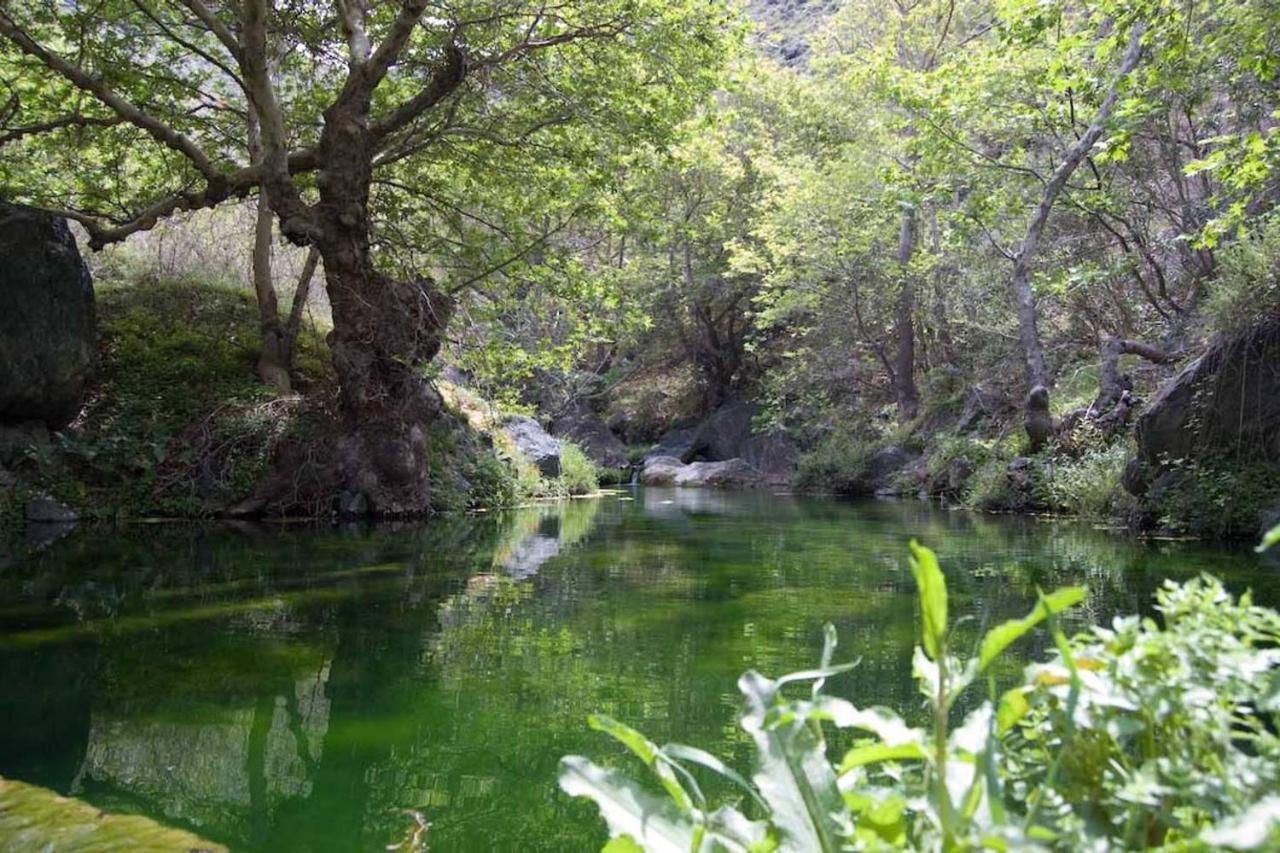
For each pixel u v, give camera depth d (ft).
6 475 33.22
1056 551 27.12
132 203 44.52
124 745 10.06
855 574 22.79
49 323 34.01
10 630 15.80
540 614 17.42
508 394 44.01
